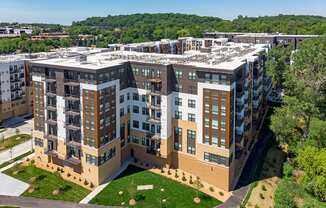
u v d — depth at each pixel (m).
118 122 83.00
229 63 79.69
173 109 81.81
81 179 80.25
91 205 70.62
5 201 71.50
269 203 72.50
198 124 77.75
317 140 89.12
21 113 130.38
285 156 96.00
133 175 82.31
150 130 84.69
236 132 80.38
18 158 92.31
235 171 81.94
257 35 195.38
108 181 79.94
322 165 73.56
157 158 85.69
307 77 109.38
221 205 70.75
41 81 84.38
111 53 107.62
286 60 157.00
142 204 70.88
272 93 151.62
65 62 84.31
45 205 70.38
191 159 81.31
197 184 76.31
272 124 92.62
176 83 80.00
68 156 83.00
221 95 72.75
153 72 80.75
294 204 70.19
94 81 74.12
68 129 81.19
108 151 80.50
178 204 70.94
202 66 74.50
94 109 75.44
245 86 84.06
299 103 97.94
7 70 122.00
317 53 119.31
